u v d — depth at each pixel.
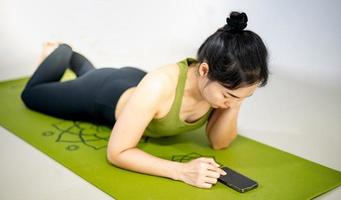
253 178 1.96
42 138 2.28
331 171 2.05
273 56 3.09
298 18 3.40
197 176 1.85
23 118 2.49
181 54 3.32
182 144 2.26
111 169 1.98
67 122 2.46
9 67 3.14
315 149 2.29
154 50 3.39
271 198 1.80
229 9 3.56
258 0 3.58
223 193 1.82
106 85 2.23
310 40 3.24
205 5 3.69
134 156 1.91
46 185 1.89
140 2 3.92
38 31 3.52
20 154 2.13
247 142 2.32
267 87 2.89
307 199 1.81
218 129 2.14
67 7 3.81
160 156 2.14
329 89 2.87
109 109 2.20
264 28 3.31
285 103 2.75
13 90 2.86
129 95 2.12
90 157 2.09
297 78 2.95
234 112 2.13
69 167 2.01
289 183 1.93
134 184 1.87
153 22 3.69
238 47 1.67
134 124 1.87
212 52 1.72
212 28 3.45
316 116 2.62
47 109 2.47
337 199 1.84
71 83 2.39
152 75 1.89
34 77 2.54
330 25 3.33
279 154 2.20
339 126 2.51
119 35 3.57
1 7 3.66
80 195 1.82
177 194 1.80
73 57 2.77
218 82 1.72
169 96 1.90
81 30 3.59
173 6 3.80
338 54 3.13
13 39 3.40
